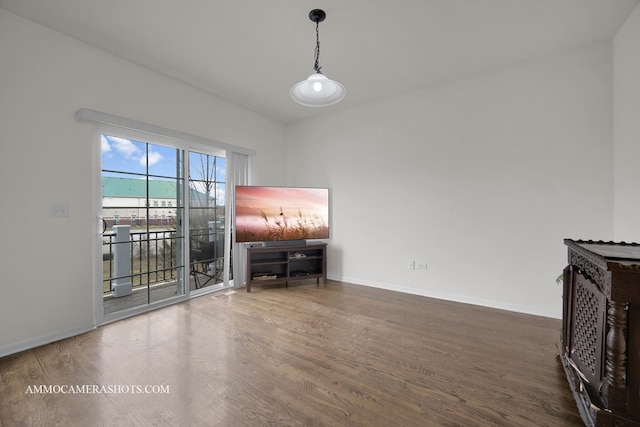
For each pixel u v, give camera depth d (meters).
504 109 3.09
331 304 3.29
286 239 4.12
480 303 3.26
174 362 2.03
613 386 1.23
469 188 3.31
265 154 4.54
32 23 2.29
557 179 2.83
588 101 2.69
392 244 3.88
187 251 3.48
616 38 2.50
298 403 1.60
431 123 3.56
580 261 1.71
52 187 2.41
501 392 1.71
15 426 1.43
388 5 2.14
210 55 2.83
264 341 2.35
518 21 2.33
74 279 2.53
